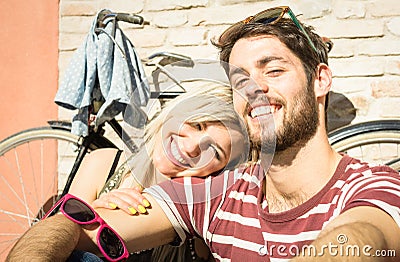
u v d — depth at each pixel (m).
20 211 2.98
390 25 2.54
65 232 1.37
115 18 2.38
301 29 1.51
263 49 1.48
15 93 2.97
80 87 2.34
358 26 2.58
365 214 1.08
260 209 1.45
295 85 1.45
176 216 1.55
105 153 2.07
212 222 1.53
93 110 2.42
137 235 1.50
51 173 2.94
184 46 2.78
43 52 2.95
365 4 2.57
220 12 2.74
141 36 2.84
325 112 1.55
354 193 1.28
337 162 1.47
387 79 2.54
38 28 2.96
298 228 1.38
